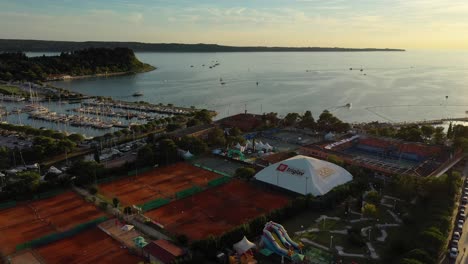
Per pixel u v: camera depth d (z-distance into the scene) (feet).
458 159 511.81
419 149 551.18
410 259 244.01
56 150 557.74
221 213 369.50
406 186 387.96
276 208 378.53
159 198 403.95
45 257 291.79
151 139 634.43
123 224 343.67
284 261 287.89
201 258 281.95
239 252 287.07
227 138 612.29
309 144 591.37
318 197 386.73
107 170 463.42
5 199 396.16
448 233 309.22
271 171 442.91
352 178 437.99
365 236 322.14
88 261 286.05
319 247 304.50
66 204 390.21
